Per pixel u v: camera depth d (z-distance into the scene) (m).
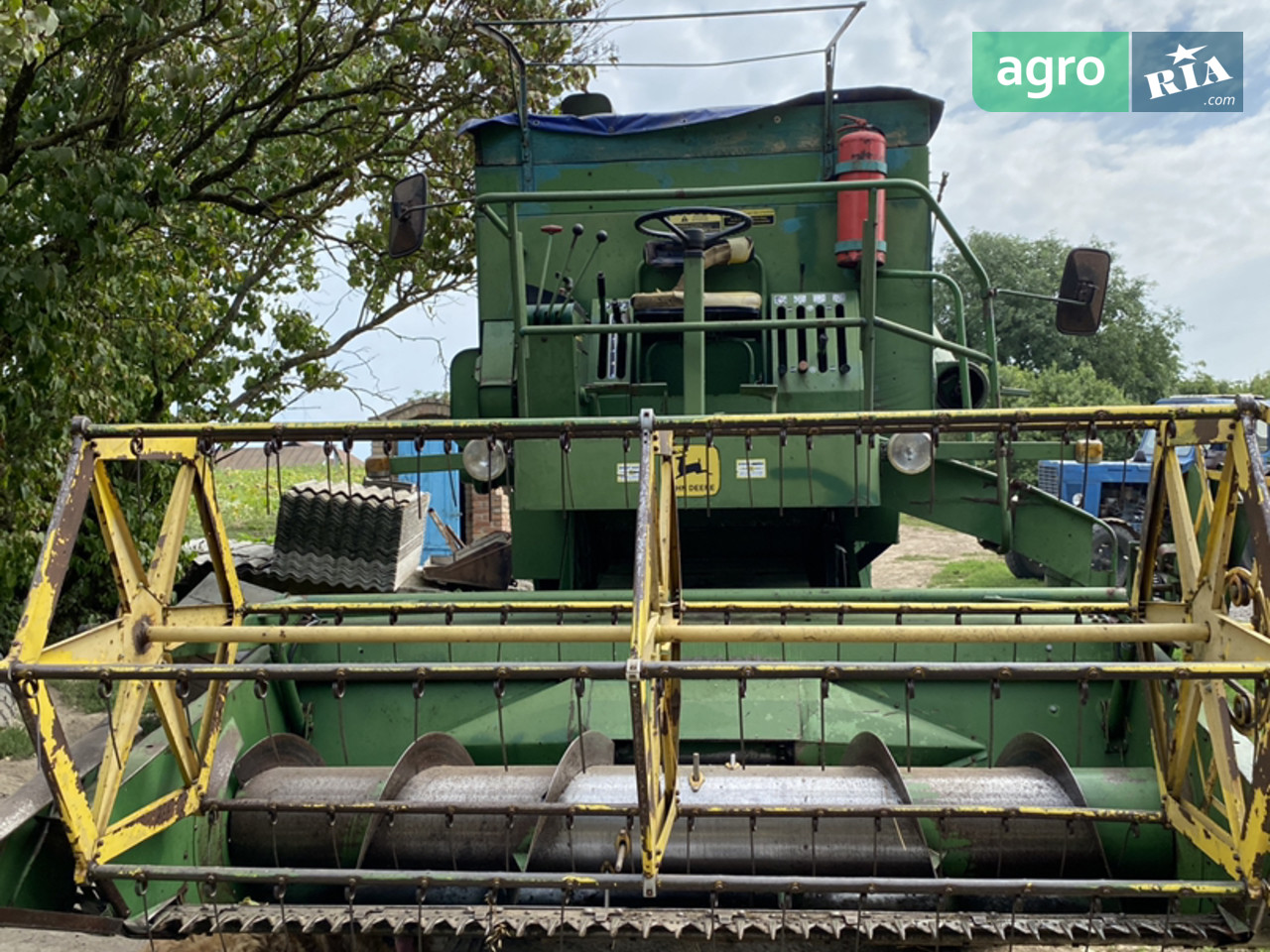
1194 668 2.41
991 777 3.17
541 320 5.16
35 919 2.68
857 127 5.30
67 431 6.25
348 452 3.02
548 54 9.26
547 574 5.09
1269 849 2.53
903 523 22.20
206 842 3.27
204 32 7.56
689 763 3.68
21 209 5.91
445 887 2.97
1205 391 30.41
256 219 9.66
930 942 2.70
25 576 6.32
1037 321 31.05
